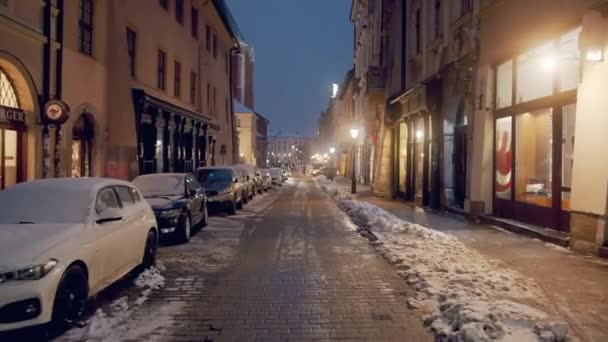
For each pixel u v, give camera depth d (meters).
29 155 12.08
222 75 35.66
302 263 9.23
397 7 24.27
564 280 7.21
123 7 17.25
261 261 9.44
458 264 8.28
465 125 15.81
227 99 37.78
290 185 46.28
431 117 17.89
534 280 7.21
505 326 5.20
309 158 149.50
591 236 9.05
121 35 17.05
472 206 14.20
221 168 20.09
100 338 5.33
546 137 11.16
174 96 23.86
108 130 16.42
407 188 22.05
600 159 8.82
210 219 16.80
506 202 13.03
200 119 27.05
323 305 6.52
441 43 17.50
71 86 13.94
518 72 12.38
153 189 12.60
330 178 53.75
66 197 6.71
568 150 10.38
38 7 12.32
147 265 8.35
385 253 9.77
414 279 7.57
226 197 18.03
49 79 12.71
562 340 4.90
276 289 7.35
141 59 19.42
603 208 8.75
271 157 118.25
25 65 11.72
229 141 38.03
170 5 23.22
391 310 6.29
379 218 14.16
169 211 11.33
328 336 5.38
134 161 17.50
